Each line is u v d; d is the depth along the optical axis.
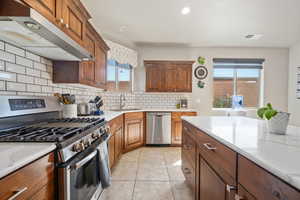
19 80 1.43
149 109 4.09
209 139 1.31
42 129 1.20
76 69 1.95
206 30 3.54
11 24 1.02
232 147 0.92
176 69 4.14
